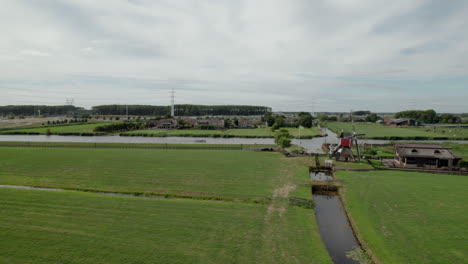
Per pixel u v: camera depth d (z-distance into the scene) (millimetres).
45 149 69500
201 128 145875
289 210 29391
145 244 21859
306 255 20812
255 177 42594
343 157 57000
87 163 51844
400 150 51844
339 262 20984
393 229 25375
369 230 25438
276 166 50656
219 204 30688
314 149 76562
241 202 31578
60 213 27562
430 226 25703
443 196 33688
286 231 24547
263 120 194125
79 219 26219
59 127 140750
